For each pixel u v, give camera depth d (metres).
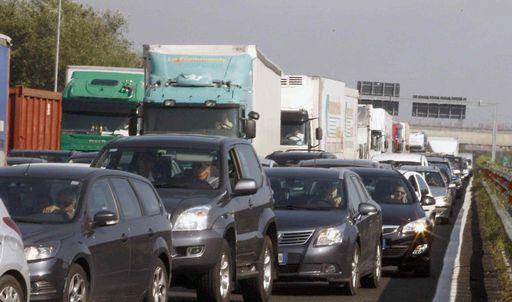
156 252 32.00
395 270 54.81
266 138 86.44
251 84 77.94
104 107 92.19
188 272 34.75
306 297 42.16
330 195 44.31
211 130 75.12
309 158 81.06
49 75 199.38
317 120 106.69
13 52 197.50
